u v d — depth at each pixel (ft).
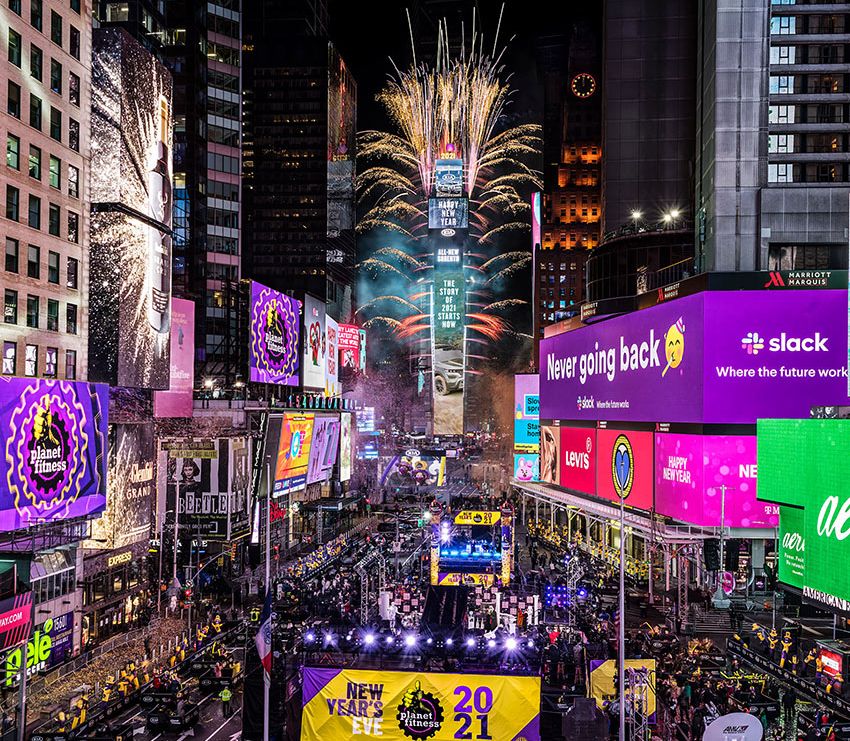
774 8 274.77
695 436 219.00
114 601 179.52
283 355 318.65
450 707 86.38
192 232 404.77
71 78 179.22
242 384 353.92
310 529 317.83
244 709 94.73
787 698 129.70
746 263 272.10
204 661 146.30
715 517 214.07
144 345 203.92
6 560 133.90
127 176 194.18
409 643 103.09
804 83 273.75
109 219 190.19
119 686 134.82
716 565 179.52
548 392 347.97
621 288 349.20
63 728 118.32
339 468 355.77
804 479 156.15
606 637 155.53
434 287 607.78
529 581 207.10
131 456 193.77
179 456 235.61
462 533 205.05
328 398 362.33
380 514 349.61
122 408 195.52
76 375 179.93
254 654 96.84
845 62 271.90
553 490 331.16
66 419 162.61
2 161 152.05
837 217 269.44
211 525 235.20
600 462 284.82
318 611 173.27
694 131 392.27
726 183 274.77
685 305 227.20
